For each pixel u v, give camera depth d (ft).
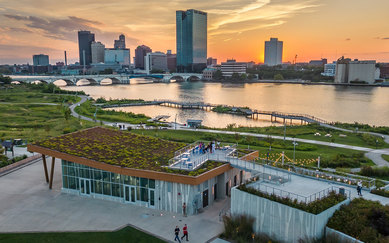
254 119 522.88
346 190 139.95
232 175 174.09
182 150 189.78
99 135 213.87
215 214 149.59
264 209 125.70
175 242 125.90
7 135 332.80
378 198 132.57
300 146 287.89
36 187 186.09
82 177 171.73
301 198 127.03
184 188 147.33
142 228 137.08
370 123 491.31
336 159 234.79
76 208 157.17
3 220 145.18
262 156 250.37
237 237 125.39
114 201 164.76
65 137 204.54
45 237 130.11
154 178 150.51
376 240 102.68
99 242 126.41
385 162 240.94
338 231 110.32
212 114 571.69
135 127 399.65
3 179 199.00
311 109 633.61
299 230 115.44
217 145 199.31
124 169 155.43
